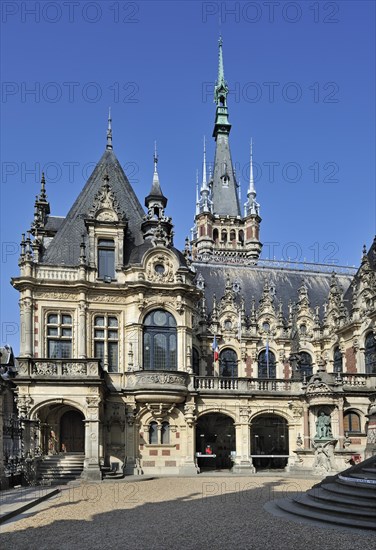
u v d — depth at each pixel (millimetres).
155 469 45250
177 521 21219
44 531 19625
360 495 21938
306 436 48344
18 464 35906
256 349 57062
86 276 47094
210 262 63625
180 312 48000
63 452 44969
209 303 59875
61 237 49594
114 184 53594
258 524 20156
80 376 40188
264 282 63219
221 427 56406
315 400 47500
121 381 46375
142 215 53188
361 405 48938
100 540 18078
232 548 16656
